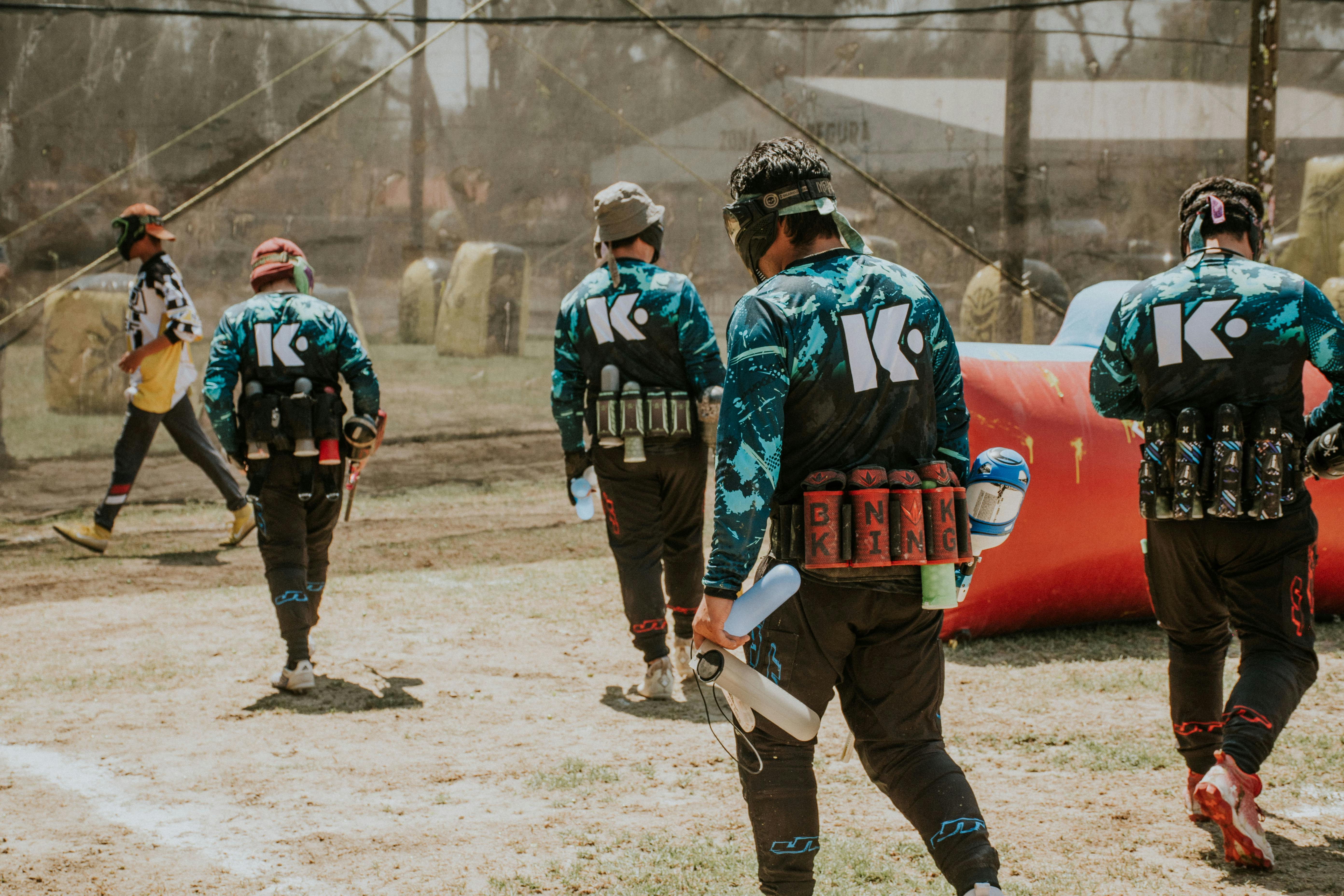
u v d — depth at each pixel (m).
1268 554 3.98
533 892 3.79
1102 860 3.97
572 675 6.41
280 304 6.08
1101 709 5.66
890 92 11.23
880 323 2.92
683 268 11.91
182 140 10.52
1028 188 11.05
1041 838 4.16
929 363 2.98
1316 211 11.72
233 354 6.00
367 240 11.60
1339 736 5.20
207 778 4.87
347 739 5.36
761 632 2.99
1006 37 11.00
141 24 10.30
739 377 2.83
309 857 4.09
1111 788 4.66
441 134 11.59
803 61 11.40
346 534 10.20
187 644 7.01
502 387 12.55
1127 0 10.88
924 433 2.97
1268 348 3.90
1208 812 3.89
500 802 4.60
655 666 5.97
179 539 10.00
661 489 6.00
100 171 10.31
